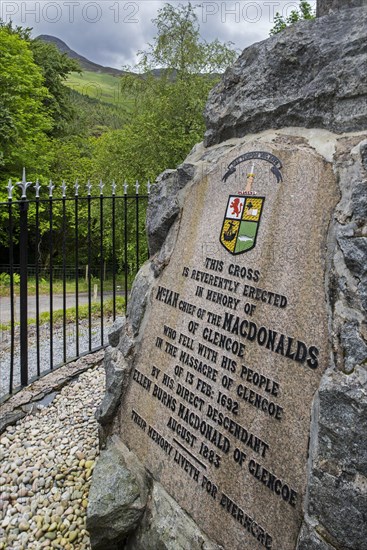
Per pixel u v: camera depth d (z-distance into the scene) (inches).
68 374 169.5
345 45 85.0
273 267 80.3
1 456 129.7
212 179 102.9
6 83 551.8
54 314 323.0
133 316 117.7
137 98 467.2
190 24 439.5
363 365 63.3
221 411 82.7
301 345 72.0
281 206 82.6
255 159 91.6
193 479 85.0
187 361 94.4
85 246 689.6
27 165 579.8
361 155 72.2
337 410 63.6
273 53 98.8
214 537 77.9
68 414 147.1
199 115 423.5
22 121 565.0
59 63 790.5
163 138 413.1
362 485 60.1
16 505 111.3
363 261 66.3
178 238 110.0
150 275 117.0
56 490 114.7
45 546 99.7
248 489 74.5
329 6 102.6
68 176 668.1
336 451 63.1
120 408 113.0
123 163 431.2
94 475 101.5
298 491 67.5
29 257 724.7
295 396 71.1
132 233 410.0
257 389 77.2
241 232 89.3
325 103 85.4
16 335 272.8
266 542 70.1
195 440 87.0
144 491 94.8
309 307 72.5
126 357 113.7
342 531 60.9
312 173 79.0
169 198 116.6
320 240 73.8
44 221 621.0
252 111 100.3
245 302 83.7
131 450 104.1
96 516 92.3
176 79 450.6
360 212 68.9
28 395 156.6
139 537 92.0
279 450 71.4
